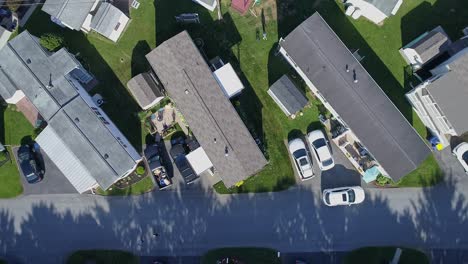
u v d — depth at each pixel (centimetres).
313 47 4338
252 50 4772
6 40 4850
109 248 4872
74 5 4606
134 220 4869
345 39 4722
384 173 4531
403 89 4688
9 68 4528
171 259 4850
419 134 4678
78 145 4459
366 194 4731
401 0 4466
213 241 4825
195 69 4406
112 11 4647
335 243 4738
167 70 4428
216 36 4794
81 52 4872
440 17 4675
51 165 4900
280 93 4550
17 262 4903
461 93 4150
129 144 4722
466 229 4659
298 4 4741
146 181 4856
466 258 4656
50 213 4912
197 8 4806
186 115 4453
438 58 4462
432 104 4319
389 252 4697
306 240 4762
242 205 4812
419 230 4694
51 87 4478
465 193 4659
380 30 4697
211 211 4834
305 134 4753
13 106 4875
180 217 4853
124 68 4859
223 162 4419
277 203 4781
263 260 4769
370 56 4706
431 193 4691
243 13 4738
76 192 4900
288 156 4756
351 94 4316
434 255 4675
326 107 4669
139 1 4841
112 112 4869
